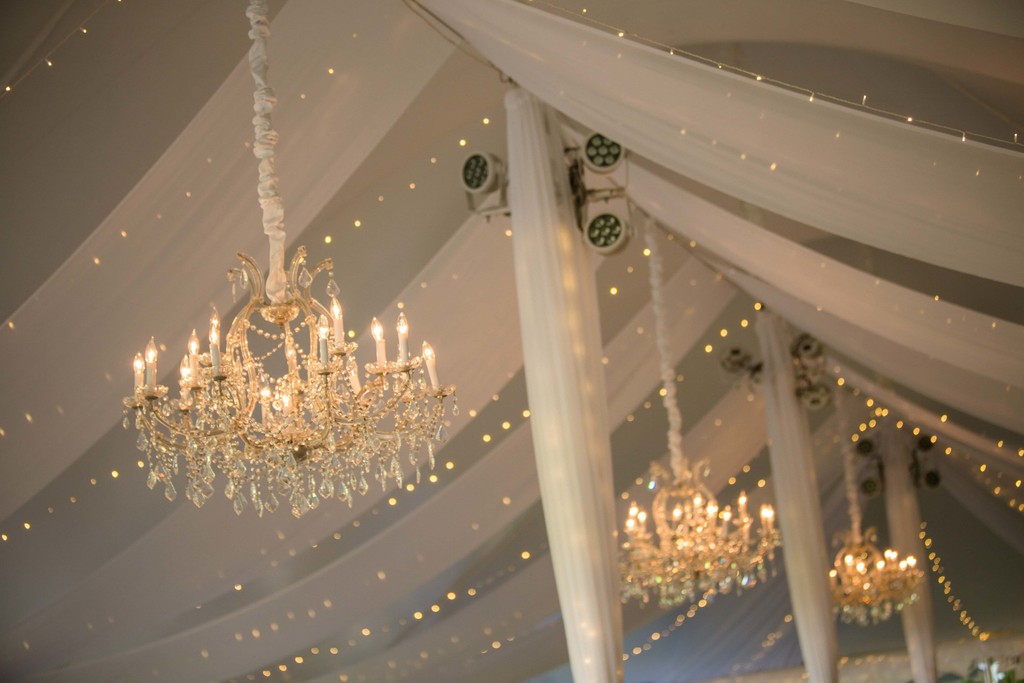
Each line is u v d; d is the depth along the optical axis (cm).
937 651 1287
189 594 673
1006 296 892
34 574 632
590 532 427
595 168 492
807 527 754
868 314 530
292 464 313
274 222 343
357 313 671
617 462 891
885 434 1033
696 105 365
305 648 747
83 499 619
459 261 631
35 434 550
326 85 511
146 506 643
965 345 508
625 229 496
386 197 647
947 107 549
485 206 484
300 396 315
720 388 909
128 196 498
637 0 488
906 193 340
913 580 877
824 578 747
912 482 1027
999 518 1155
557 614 895
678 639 1220
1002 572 1319
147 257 523
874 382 868
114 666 702
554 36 386
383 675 864
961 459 1116
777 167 360
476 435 771
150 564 652
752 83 355
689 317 806
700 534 642
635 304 795
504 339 658
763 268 564
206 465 310
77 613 661
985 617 1323
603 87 381
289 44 495
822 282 541
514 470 735
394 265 670
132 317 539
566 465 432
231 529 656
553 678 1175
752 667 1212
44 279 519
